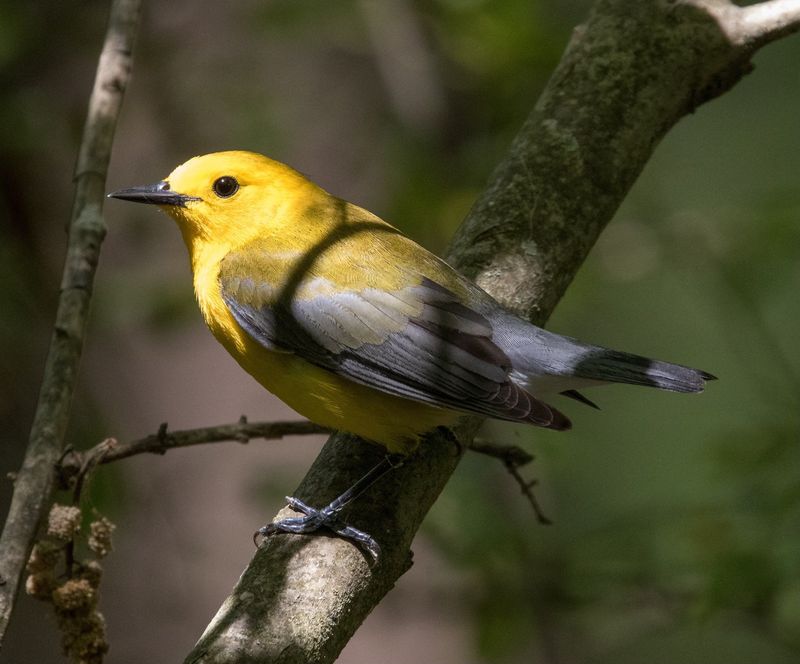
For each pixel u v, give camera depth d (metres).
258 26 13.52
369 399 7.58
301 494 7.13
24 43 13.02
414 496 7.17
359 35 14.24
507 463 7.98
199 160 8.45
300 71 14.85
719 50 8.40
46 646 13.06
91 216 7.29
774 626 10.27
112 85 7.73
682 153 18.09
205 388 14.14
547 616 11.88
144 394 14.06
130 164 13.95
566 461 12.33
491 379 7.31
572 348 7.50
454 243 8.15
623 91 8.26
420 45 14.16
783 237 12.50
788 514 10.29
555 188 8.00
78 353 6.85
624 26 8.47
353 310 7.67
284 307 7.80
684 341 18.27
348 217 8.34
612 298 16.48
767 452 10.67
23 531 6.19
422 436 7.57
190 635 13.23
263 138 13.41
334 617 6.30
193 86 13.65
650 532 11.10
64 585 6.39
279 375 7.89
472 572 11.02
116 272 13.45
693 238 12.98
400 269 7.78
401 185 13.16
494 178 8.26
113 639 13.11
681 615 10.80
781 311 16.67
